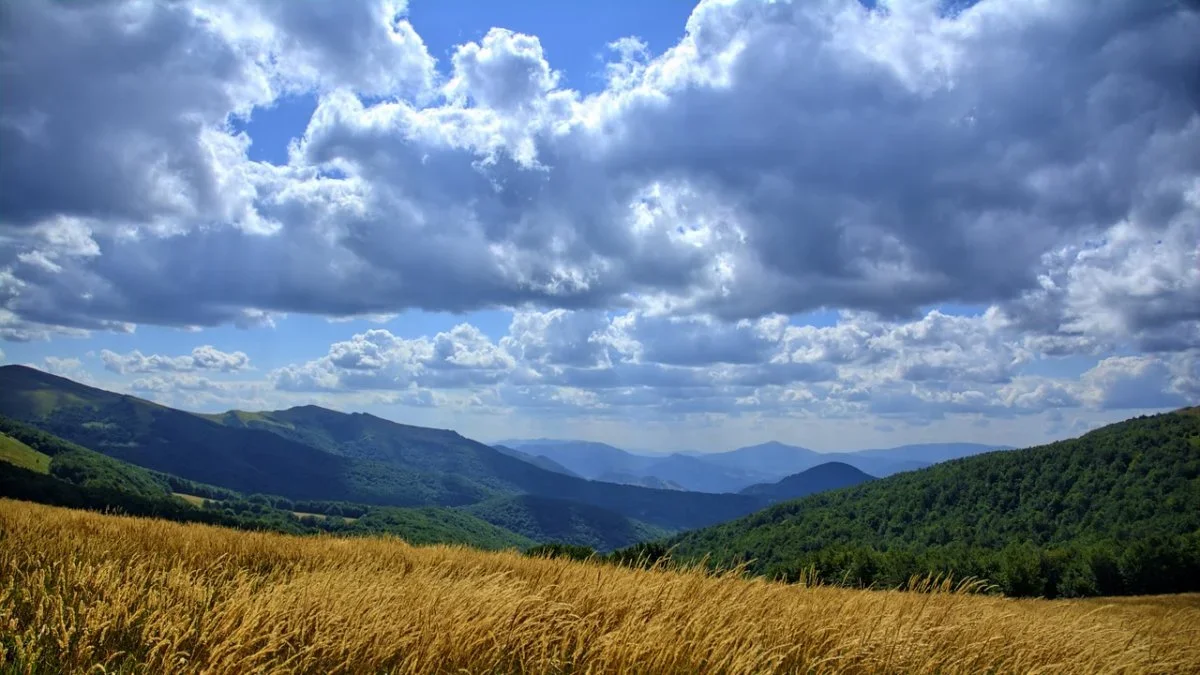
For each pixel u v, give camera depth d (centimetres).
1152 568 6944
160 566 834
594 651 542
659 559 993
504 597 666
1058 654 672
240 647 488
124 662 491
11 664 477
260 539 1446
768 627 632
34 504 2167
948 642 673
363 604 637
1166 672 703
